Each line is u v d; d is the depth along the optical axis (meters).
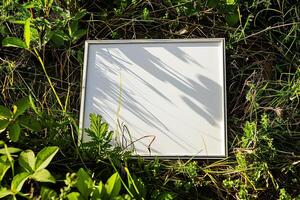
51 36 1.00
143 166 0.94
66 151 0.95
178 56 0.98
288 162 0.93
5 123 0.89
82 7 1.05
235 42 1.01
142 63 0.98
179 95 0.96
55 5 1.04
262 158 0.92
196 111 0.95
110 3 1.06
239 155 0.91
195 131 0.94
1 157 0.86
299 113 0.96
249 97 0.95
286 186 0.92
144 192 0.88
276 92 0.97
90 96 0.97
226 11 1.01
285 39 1.00
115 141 0.94
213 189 0.93
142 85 0.97
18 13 1.02
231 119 0.97
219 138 0.93
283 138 0.95
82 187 0.83
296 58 0.99
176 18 1.04
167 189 0.93
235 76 1.00
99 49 0.99
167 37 1.03
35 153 0.95
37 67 1.03
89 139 0.94
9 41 0.96
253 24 1.03
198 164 0.95
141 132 0.95
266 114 0.96
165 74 0.97
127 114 0.96
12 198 0.86
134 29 1.04
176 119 0.95
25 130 0.96
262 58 1.01
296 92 0.95
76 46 1.03
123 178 0.93
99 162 0.94
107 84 0.97
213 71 0.96
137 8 1.05
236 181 0.91
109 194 0.84
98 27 1.04
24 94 1.01
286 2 1.02
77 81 1.01
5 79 1.01
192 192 0.93
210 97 0.95
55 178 0.92
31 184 0.90
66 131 0.96
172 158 0.93
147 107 0.96
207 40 0.98
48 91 1.00
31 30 1.00
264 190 0.92
